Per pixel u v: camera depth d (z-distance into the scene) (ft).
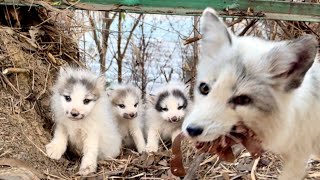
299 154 1.68
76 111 2.04
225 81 1.47
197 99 1.57
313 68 1.68
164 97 2.56
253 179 2.03
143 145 2.53
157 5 2.46
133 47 3.50
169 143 2.64
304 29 2.87
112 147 2.27
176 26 4.22
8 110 2.11
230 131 1.48
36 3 2.36
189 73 3.44
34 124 2.16
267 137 1.56
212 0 2.48
